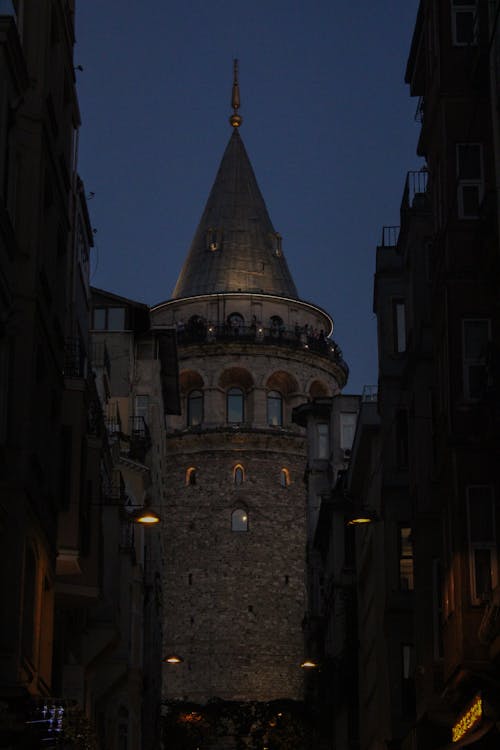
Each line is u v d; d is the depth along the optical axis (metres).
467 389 38.12
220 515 128.25
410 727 48.75
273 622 126.00
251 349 131.75
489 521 37.06
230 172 143.38
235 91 146.88
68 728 33.53
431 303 47.47
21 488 32.28
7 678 31.19
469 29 41.06
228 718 105.38
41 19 35.75
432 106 41.97
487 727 34.41
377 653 57.78
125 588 61.47
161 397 101.00
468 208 39.66
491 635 35.31
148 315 85.62
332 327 141.12
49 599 37.34
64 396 40.41
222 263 137.00
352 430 96.38
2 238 31.28
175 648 125.50
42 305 35.03
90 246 57.09
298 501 130.12
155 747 95.31
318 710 85.12
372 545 62.47
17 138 34.59
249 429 129.38
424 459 46.06
